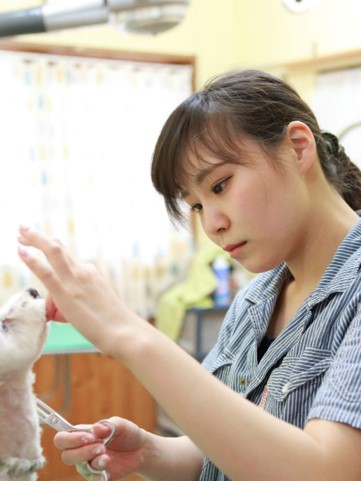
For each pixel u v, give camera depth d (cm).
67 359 250
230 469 62
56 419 89
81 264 66
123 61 307
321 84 287
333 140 98
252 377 94
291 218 80
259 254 81
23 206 285
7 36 134
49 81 289
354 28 275
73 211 296
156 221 318
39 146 287
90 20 131
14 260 282
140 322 65
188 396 62
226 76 86
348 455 62
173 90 321
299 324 86
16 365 84
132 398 308
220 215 80
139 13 129
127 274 309
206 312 291
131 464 92
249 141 78
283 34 314
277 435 62
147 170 313
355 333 70
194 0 330
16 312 85
